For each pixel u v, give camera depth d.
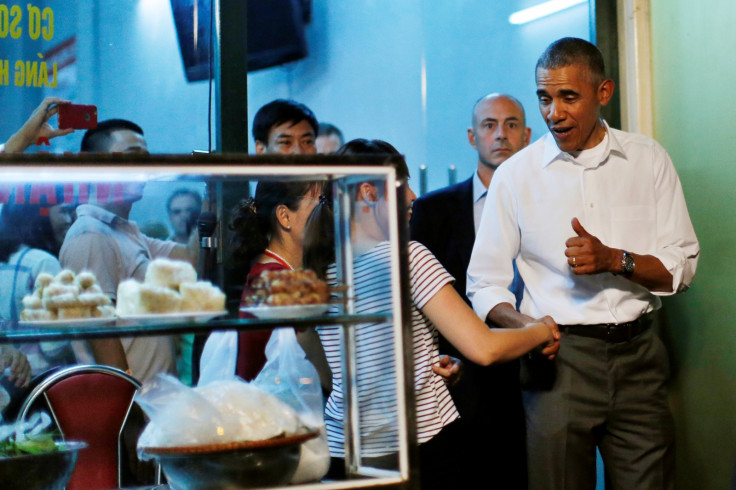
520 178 2.54
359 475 1.51
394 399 1.45
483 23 3.82
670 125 3.15
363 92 3.87
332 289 1.49
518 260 2.59
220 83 2.84
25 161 1.27
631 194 2.50
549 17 3.58
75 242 1.74
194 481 1.37
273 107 2.96
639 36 3.24
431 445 1.87
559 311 2.44
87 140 2.72
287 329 1.56
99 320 1.35
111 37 2.91
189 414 1.38
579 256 2.23
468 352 1.78
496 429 2.93
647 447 2.44
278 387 1.50
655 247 2.50
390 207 1.45
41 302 1.33
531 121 3.73
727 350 2.88
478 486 2.90
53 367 2.12
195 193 1.63
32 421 1.64
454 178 3.95
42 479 1.35
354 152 1.82
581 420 2.40
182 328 1.36
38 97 2.82
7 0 2.76
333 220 1.52
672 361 3.18
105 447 1.77
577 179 2.48
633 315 2.42
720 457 2.92
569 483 2.41
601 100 2.45
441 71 3.95
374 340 1.47
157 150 2.96
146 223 1.75
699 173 3.01
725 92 2.84
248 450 1.35
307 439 1.41
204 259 1.57
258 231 1.57
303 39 3.68
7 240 1.67
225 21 2.83
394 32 3.86
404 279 1.45
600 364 2.41
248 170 1.38
